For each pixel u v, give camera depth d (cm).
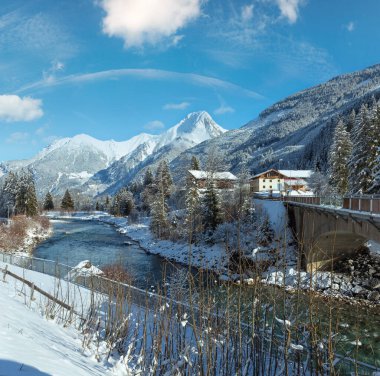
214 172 4906
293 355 765
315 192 5538
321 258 2098
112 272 1892
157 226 5022
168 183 7362
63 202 11962
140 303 1075
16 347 585
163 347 869
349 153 4544
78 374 572
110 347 886
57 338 870
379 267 2586
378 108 3750
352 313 2039
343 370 811
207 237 3600
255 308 777
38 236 5616
